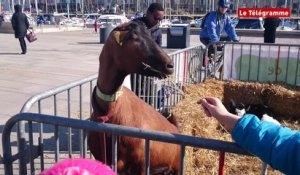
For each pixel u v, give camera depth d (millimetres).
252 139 1721
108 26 22266
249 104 7516
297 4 56375
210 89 7195
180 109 5410
